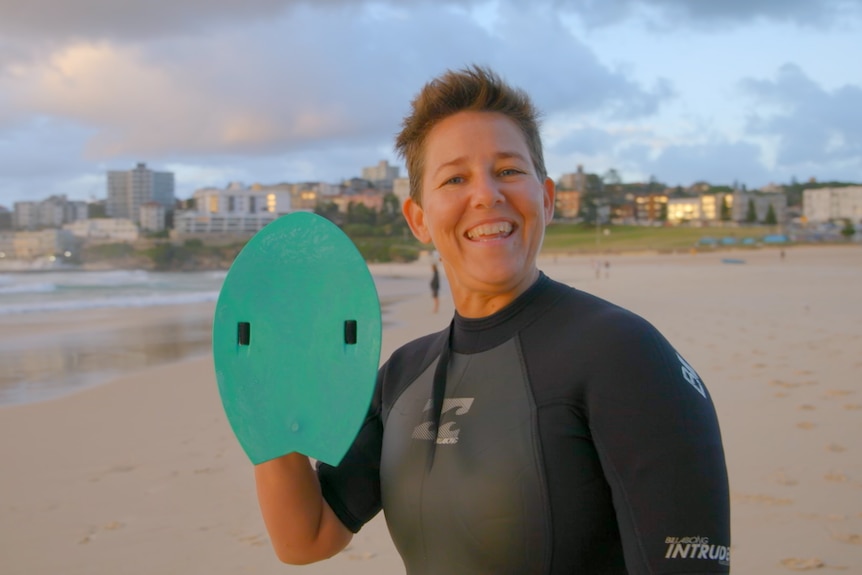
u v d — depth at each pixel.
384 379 1.47
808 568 3.22
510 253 1.24
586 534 1.11
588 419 1.12
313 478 1.35
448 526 1.19
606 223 160.12
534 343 1.21
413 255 112.88
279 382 1.25
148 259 118.50
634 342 1.11
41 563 3.85
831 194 182.00
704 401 1.10
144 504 4.74
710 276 42.44
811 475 4.38
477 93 1.31
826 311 16.12
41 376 11.37
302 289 1.27
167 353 14.16
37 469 5.68
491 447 1.17
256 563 3.71
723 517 1.03
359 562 3.60
